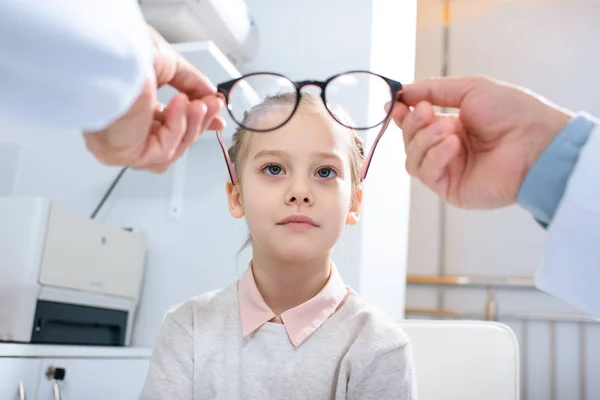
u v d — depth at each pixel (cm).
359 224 161
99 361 135
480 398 107
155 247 179
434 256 281
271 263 79
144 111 40
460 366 109
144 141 44
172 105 48
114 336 162
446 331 112
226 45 161
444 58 288
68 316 142
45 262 134
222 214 174
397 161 180
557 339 255
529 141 55
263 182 76
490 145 59
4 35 21
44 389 119
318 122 77
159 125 49
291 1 183
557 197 51
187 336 81
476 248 275
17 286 130
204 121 54
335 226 76
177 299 174
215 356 78
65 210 141
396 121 64
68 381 125
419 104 60
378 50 175
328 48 176
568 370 251
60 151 197
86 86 24
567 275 49
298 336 77
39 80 23
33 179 199
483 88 58
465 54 286
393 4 183
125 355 144
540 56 272
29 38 21
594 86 262
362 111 81
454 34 289
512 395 108
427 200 287
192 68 55
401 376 75
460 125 60
